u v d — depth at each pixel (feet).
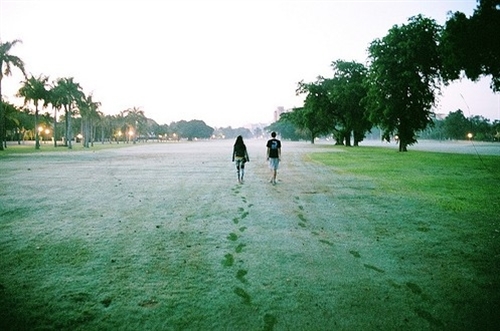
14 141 353.31
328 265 15.85
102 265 15.71
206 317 11.35
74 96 185.88
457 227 22.09
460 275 14.66
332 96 170.71
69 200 31.73
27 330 10.44
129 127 382.63
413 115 112.78
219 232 21.22
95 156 107.65
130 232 21.12
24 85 163.63
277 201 31.40
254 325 10.88
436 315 11.48
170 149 177.37
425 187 38.60
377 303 12.28
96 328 10.63
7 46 137.08
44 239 19.56
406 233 20.85
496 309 11.84
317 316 11.42
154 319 11.20
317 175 51.83
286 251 17.78
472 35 64.28
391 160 79.56
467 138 430.61
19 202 30.66
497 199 31.22
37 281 13.94
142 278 14.34
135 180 46.73
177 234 20.76
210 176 51.65
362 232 21.20
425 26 107.55
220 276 14.61
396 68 109.60
